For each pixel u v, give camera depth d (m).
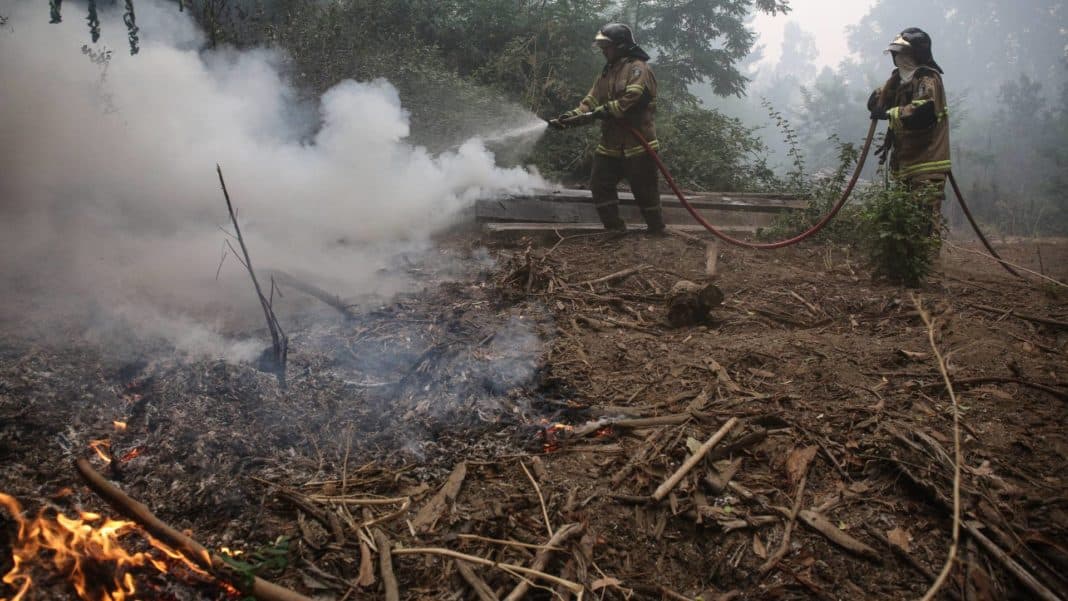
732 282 5.71
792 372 3.91
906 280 5.70
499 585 2.46
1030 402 3.56
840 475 3.00
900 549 2.61
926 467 2.95
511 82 10.47
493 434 3.29
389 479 2.93
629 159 6.42
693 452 3.08
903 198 5.67
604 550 2.64
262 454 2.99
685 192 8.25
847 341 4.40
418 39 9.95
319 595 2.36
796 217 7.54
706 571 2.59
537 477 2.98
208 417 3.09
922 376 3.84
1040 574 2.48
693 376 3.87
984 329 4.58
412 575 2.48
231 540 2.53
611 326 4.62
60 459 2.72
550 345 4.21
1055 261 7.94
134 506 2.37
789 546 2.65
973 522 2.68
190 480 2.76
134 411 3.06
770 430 3.28
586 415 3.45
